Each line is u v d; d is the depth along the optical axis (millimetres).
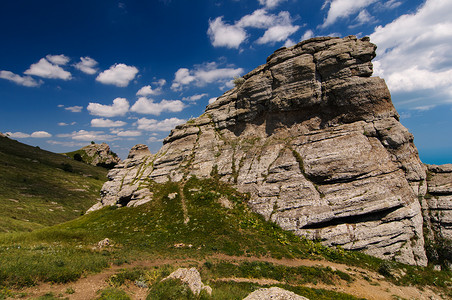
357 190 44250
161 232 45875
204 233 43969
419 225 40812
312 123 60688
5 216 67125
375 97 52781
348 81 54875
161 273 26547
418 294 30734
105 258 32344
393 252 38438
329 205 43969
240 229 44656
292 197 48125
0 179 99000
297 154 54781
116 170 80562
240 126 73688
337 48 57688
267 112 68188
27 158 145625
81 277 24609
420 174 46250
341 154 49125
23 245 34438
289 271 32688
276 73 65500
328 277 31969
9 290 19203
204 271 30906
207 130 76938
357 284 31391
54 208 91250
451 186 43500
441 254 38125
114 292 20719
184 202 56125
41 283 21703
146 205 57938
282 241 40969
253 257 36594
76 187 125188
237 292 24547
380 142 49594
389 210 42062
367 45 55875
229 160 65938
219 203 53562
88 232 47500
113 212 60125
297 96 60594
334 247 39625
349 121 55469
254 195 53438
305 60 61188
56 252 31672
